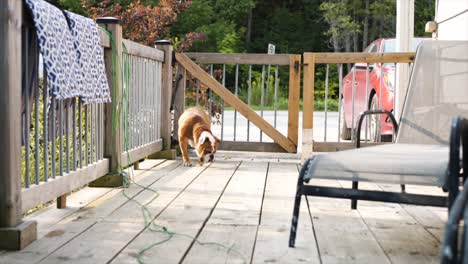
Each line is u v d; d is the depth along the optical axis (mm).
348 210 3566
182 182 4602
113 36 4270
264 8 29297
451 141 2143
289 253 2605
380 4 23781
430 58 3629
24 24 2795
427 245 2773
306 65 5938
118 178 4320
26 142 2904
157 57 5867
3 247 2625
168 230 3014
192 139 5707
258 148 6223
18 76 2645
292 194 4094
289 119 6109
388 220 3307
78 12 21719
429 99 3553
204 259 2502
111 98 4301
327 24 27938
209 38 24500
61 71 2908
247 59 6172
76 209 3529
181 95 6355
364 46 24750
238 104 6227
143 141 5461
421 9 23953
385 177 2406
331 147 6055
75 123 3658
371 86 7355
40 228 3043
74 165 3654
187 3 8578
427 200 2451
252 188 4336
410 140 3457
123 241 2787
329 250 2664
